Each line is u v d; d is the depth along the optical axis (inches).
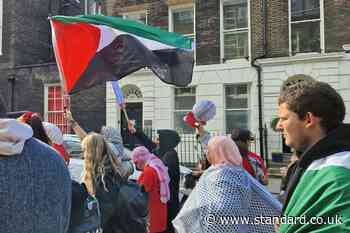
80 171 211.3
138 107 592.4
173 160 199.2
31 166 57.9
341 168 57.0
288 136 67.7
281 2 513.3
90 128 614.2
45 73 654.5
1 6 698.2
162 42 210.8
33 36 732.0
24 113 111.8
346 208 53.2
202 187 109.7
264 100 511.8
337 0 482.6
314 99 64.6
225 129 539.5
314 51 495.8
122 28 204.7
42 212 57.5
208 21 555.8
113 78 193.3
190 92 563.2
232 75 534.6
